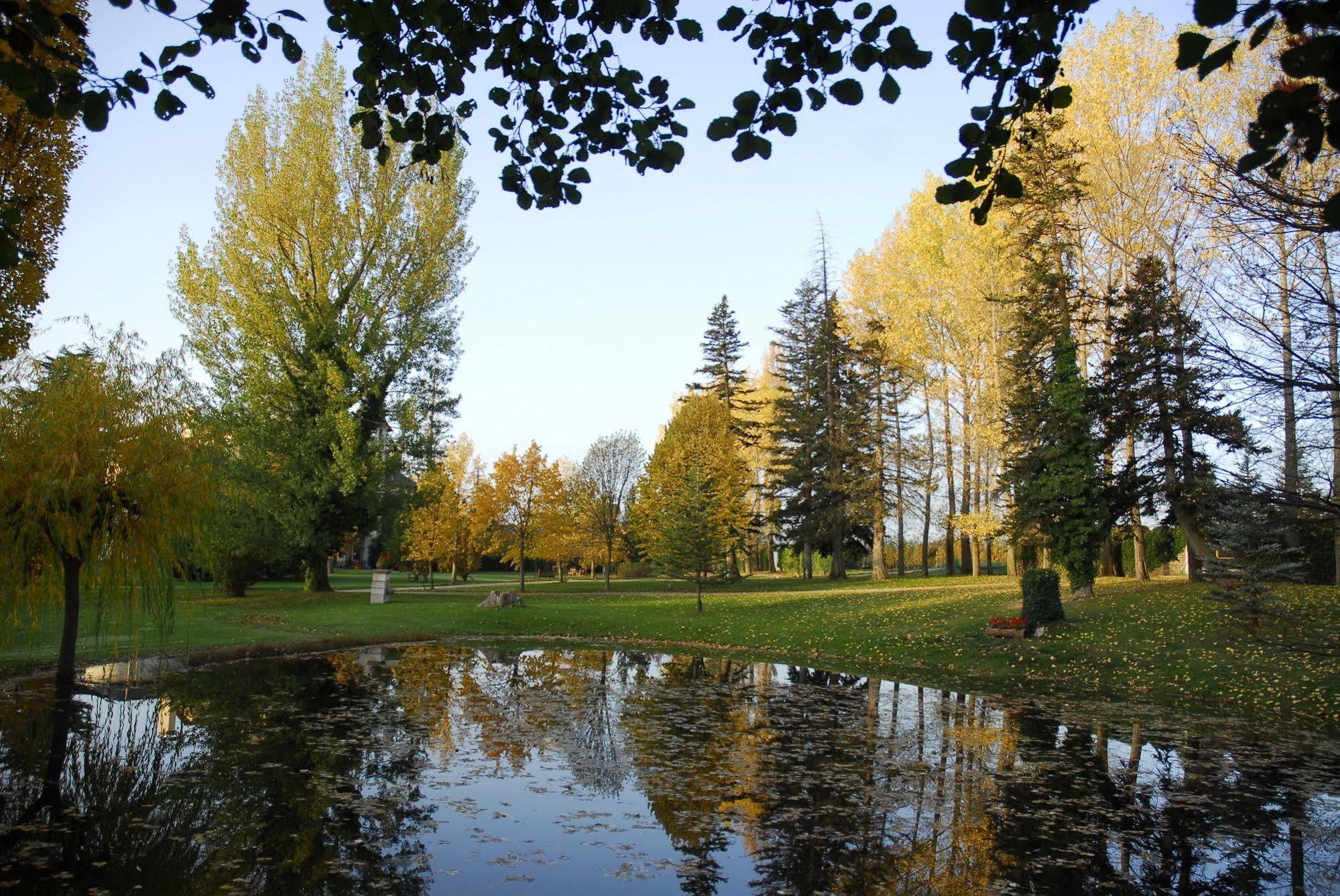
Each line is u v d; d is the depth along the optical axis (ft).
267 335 86.17
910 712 40.42
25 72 11.63
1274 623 47.37
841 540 125.49
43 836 21.48
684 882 19.56
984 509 92.99
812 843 22.31
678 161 15.06
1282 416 22.95
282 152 88.17
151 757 28.94
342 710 37.65
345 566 209.46
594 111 14.64
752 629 72.59
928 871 20.56
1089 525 69.41
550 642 70.18
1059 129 73.46
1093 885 19.97
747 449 159.02
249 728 33.53
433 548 120.26
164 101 12.38
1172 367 63.52
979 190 12.71
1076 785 28.30
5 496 35.27
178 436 40.63
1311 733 37.14
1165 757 32.42
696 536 85.76
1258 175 22.61
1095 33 74.84
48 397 36.94
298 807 24.21
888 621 69.67
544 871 20.04
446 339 98.12
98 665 46.68
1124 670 50.52
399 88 14.52
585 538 133.80
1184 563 99.19
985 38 11.48
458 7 13.46
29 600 37.17
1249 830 23.86
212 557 43.80
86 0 29.43
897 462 114.52
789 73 12.85
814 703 42.50
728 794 26.40
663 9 13.61
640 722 36.73
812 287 140.56
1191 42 9.29
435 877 19.51
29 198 40.96
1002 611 67.41
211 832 21.99
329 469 85.76
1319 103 8.87
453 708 38.68
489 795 25.73
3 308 40.34
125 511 38.55
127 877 19.06
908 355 102.89
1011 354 85.92
